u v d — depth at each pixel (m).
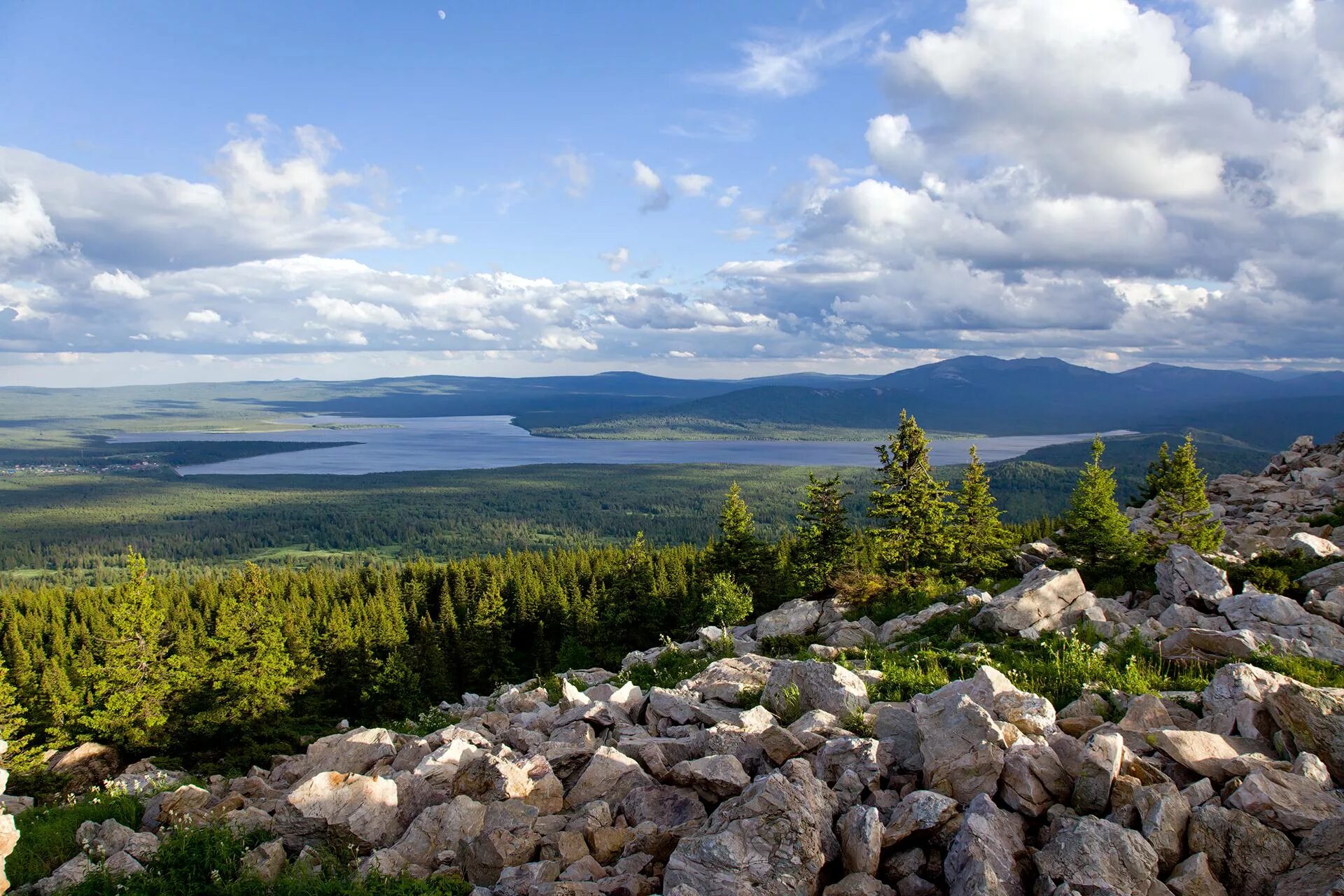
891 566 46.28
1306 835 8.58
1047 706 13.18
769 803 9.77
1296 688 11.08
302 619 74.94
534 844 11.21
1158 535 33.53
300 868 11.59
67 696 53.50
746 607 55.97
